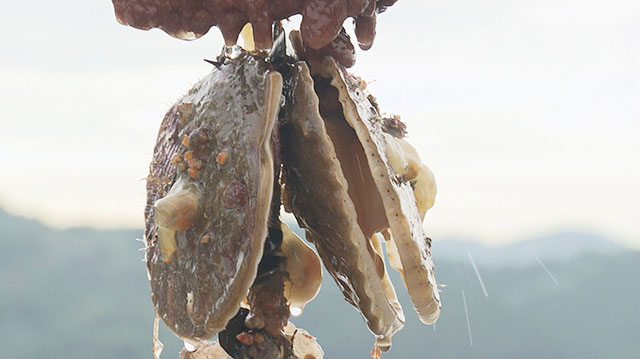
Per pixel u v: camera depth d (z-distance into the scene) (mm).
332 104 657
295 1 641
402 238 643
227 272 628
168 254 647
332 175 637
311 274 665
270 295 654
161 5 647
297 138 646
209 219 635
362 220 653
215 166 638
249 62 649
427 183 700
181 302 646
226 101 645
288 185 661
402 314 658
